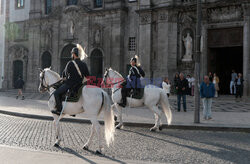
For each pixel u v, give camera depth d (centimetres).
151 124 1175
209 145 829
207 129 1113
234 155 714
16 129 1077
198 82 1198
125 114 1483
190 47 2683
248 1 2316
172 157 692
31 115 1449
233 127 1088
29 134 974
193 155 712
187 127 1133
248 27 2345
